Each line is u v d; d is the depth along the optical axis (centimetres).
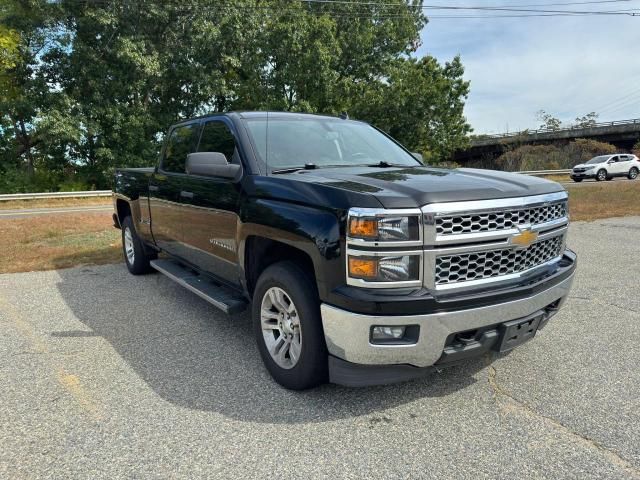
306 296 285
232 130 386
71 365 351
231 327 432
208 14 2462
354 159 399
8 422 273
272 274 308
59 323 442
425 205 252
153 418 278
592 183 2581
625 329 419
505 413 282
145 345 389
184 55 2461
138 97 2536
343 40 2791
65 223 1129
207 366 349
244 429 266
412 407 290
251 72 2670
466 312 259
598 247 790
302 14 2567
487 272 275
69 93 2345
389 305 246
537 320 300
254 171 344
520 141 4931
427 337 254
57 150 2473
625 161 2883
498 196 273
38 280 602
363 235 248
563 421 273
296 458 240
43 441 254
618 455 241
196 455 242
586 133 4784
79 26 2305
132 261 622
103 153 2389
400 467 233
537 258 306
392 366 266
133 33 2331
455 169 363
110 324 439
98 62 2314
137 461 237
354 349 258
